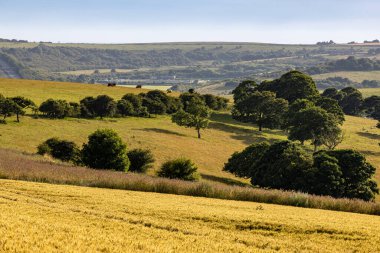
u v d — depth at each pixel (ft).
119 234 60.90
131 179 126.11
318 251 61.98
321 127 325.62
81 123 313.32
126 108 369.09
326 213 101.81
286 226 76.07
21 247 49.75
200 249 56.90
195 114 347.15
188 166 178.91
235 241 64.59
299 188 191.21
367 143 371.15
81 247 51.90
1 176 120.26
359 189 194.39
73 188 109.40
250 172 218.59
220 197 119.34
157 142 293.02
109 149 189.78
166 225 70.49
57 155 206.39
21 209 72.95
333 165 189.26
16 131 260.21
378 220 95.86
